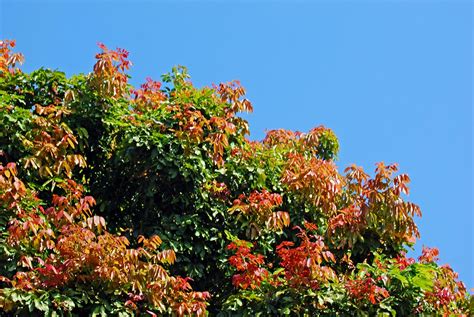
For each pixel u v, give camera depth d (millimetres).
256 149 14391
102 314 10203
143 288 10570
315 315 11250
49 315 9898
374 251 13047
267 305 11242
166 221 12695
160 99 14117
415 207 12836
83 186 13188
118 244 10875
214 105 13703
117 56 13102
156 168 12562
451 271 12828
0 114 11992
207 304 11016
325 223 13945
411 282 11625
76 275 10352
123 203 13523
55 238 10781
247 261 12367
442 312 11680
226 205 13344
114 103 13305
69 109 12859
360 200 12977
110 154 13500
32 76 13242
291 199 13984
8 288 10039
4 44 13648
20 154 12156
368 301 11273
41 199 12195
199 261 12883
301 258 11188
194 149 12797
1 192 10812
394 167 12969
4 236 10875
